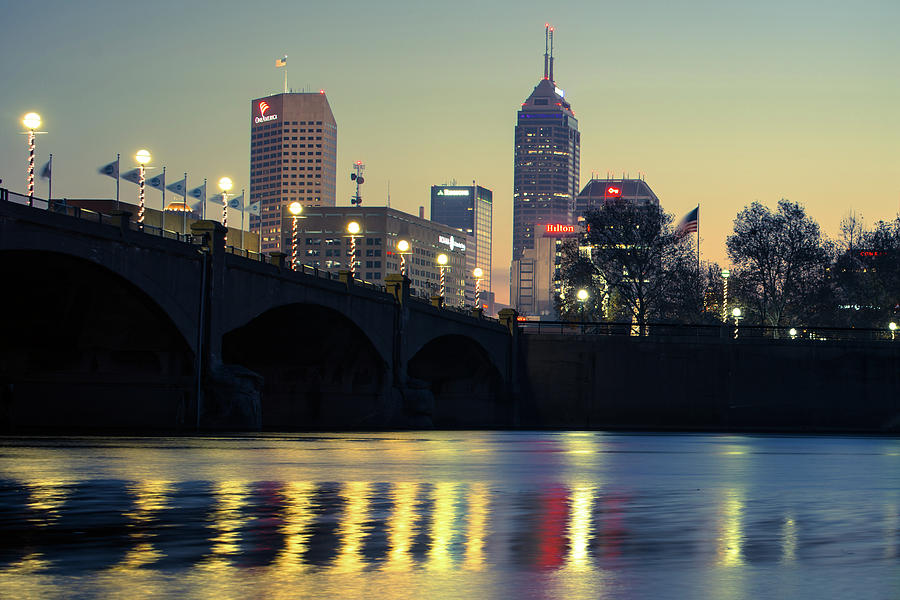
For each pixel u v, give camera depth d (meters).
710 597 23.25
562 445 91.88
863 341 144.75
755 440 110.69
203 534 31.61
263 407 118.88
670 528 34.28
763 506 41.47
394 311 118.81
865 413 143.25
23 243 65.50
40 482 46.62
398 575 25.39
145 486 45.59
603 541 31.22
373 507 39.38
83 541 30.12
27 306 79.75
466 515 37.31
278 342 111.81
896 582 24.97
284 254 96.19
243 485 46.81
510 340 145.00
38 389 86.69
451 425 143.88
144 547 29.12
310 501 40.97
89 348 84.19
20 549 28.66
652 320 191.62
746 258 182.62
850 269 194.12
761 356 144.00
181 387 84.94
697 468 64.25
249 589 23.59
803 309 185.12
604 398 143.75
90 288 78.62
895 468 65.75
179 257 81.56
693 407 143.25
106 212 118.00
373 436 98.44
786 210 183.00
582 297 167.75
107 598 22.56
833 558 28.33
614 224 188.75
